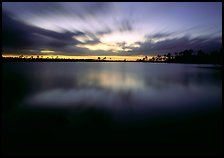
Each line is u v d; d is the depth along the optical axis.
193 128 9.93
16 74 45.56
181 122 10.96
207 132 9.34
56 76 41.69
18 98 17.34
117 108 14.26
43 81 31.66
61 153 7.35
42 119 11.34
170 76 42.53
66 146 7.91
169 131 9.54
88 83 29.58
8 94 19.34
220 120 11.27
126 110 13.71
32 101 16.31
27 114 12.39
